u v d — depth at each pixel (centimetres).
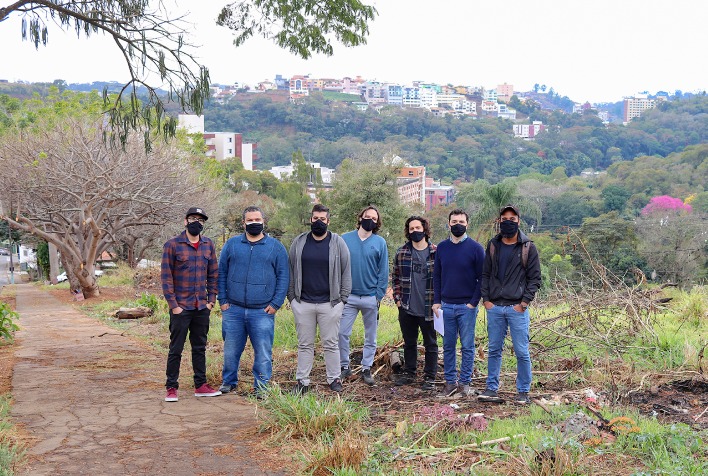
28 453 527
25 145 2652
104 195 2661
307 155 19750
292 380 807
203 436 573
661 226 3909
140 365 916
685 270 3597
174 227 3388
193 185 3052
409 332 802
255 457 520
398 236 4122
